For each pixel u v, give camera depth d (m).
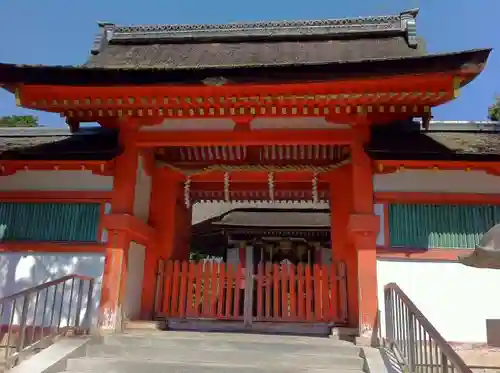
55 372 6.48
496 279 8.30
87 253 9.11
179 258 10.74
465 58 7.23
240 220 19.67
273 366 6.59
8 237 9.35
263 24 11.68
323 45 10.63
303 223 19.47
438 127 9.99
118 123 9.17
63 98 8.34
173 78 7.82
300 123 8.90
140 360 6.88
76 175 9.59
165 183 10.34
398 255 8.48
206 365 6.58
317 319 8.83
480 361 7.84
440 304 8.23
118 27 11.77
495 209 8.71
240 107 8.42
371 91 7.82
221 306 9.14
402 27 10.59
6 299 6.61
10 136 11.19
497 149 8.42
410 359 5.87
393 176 8.88
